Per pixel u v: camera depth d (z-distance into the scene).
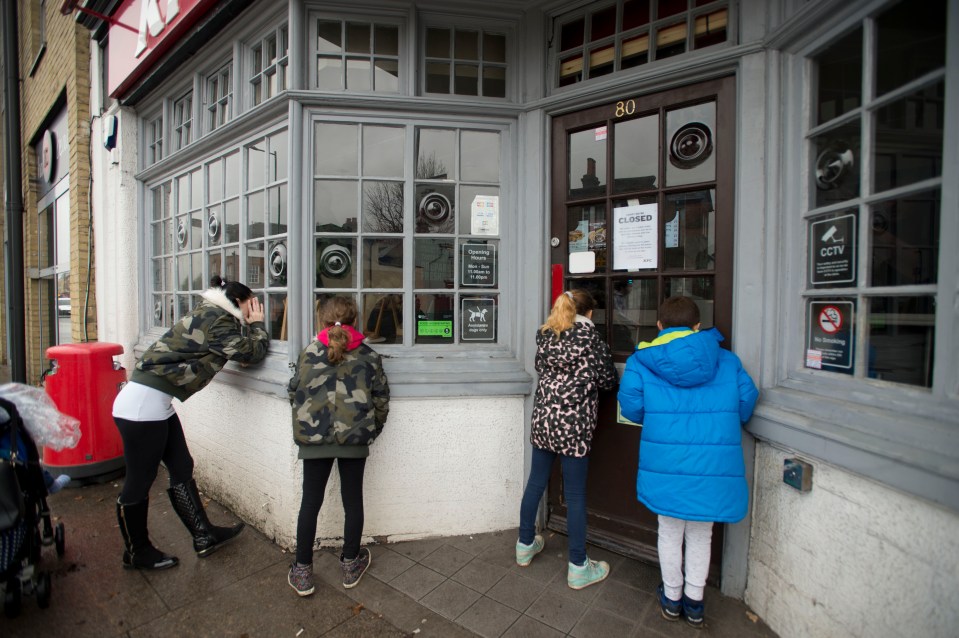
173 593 2.48
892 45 1.73
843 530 1.76
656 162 2.63
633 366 2.21
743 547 2.33
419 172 3.01
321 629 2.21
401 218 3.00
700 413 2.04
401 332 3.00
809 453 1.87
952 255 1.51
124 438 2.57
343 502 2.48
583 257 2.84
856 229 1.87
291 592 2.48
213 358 2.73
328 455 2.35
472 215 3.03
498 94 3.07
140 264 4.77
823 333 2.02
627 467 2.73
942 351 1.53
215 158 3.71
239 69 3.48
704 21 2.51
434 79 3.04
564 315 2.44
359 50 3.03
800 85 2.13
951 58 1.50
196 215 4.03
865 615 1.66
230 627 2.23
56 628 2.23
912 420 1.55
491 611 2.32
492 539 2.93
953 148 1.50
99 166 5.00
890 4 1.70
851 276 1.89
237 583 2.56
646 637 2.14
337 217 2.97
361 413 2.39
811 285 2.08
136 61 4.19
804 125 2.11
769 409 2.10
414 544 2.88
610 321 2.75
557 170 2.92
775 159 2.20
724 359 2.13
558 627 2.21
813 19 1.97
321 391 2.38
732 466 2.00
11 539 2.11
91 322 5.27
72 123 5.39
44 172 7.06
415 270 3.01
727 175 2.40
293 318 2.86
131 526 2.60
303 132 2.91
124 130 4.71
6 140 5.14
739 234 2.30
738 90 2.31
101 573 2.66
